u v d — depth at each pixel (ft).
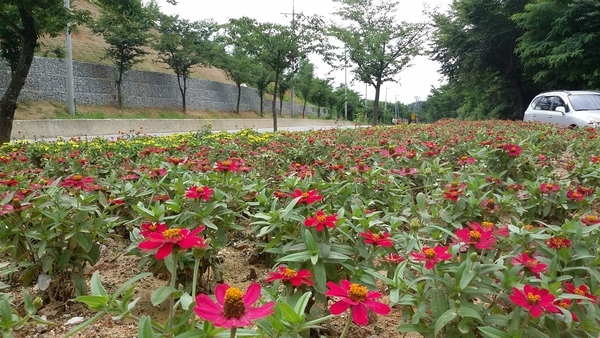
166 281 10.52
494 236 7.31
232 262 11.78
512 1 73.92
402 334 8.19
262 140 27.12
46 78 73.82
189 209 9.11
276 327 4.91
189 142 26.45
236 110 131.64
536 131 27.22
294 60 65.46
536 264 6.43
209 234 9.23
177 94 107.34
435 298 5.81
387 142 23.21
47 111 70.44
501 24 76.95
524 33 70.85
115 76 89.20
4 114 38.47
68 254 8.76
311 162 20.90
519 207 10.64
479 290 5.78
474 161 15.55
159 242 5.24
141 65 106.73
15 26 38.42
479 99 101.19
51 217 8.51
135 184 11.93
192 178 11.68
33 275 8.97
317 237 7.30
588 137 22.21
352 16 84.53
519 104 88.07
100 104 85.51
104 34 84.38
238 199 11.05
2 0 34.99
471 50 83.61
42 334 8.14
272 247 8.70
